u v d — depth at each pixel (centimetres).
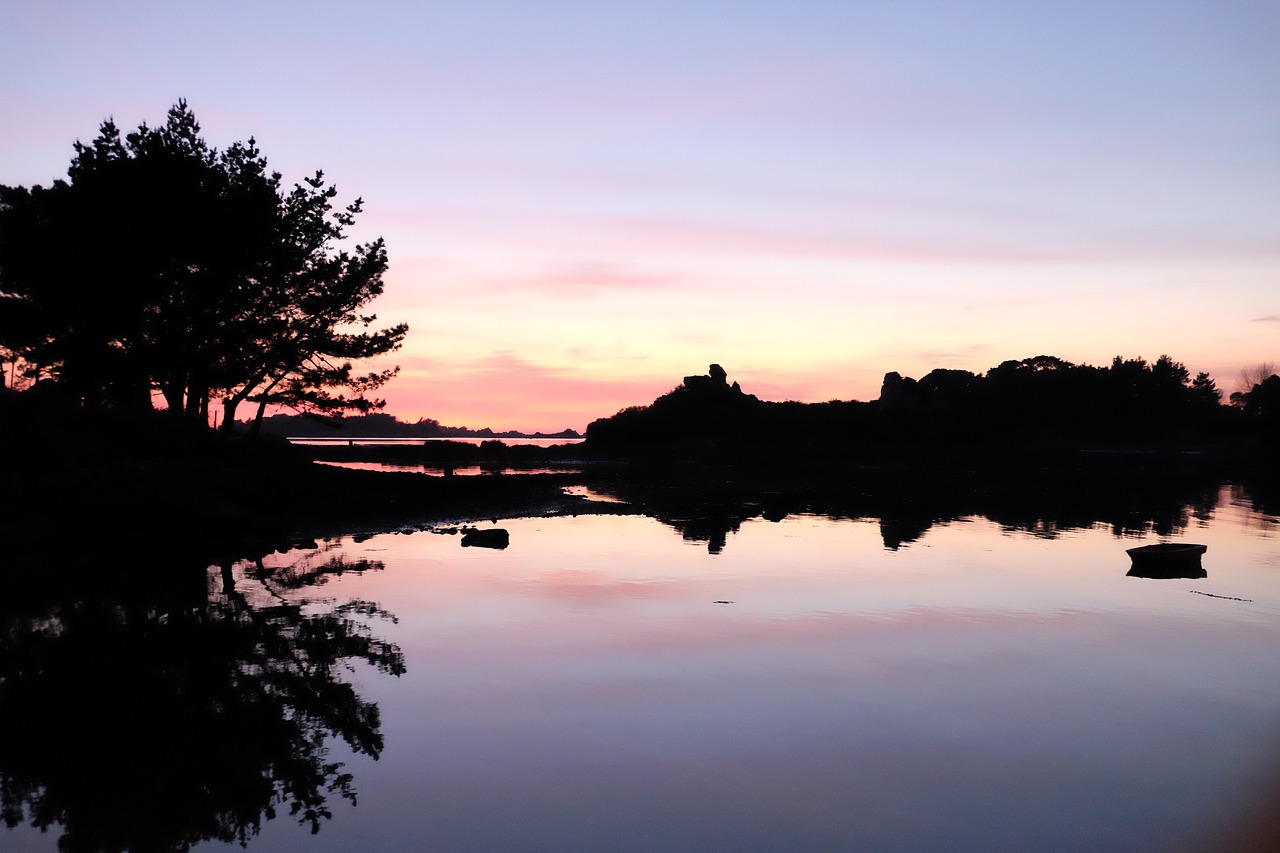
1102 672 1171
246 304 3272
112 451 2861
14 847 674
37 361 3044
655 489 5188
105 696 1041
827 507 3900
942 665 1197
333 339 3697
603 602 1619
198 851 666
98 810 739
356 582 1803
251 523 2517
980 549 2447
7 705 1005
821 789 777
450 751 868
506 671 1149
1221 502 4431
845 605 1614
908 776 809
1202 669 1191
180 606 1543
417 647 1273
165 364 3016
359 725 938
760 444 10638
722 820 716
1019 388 13650
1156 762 848
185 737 911
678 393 12531
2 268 2958
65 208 2877
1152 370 14850
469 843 675
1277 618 1540
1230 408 14912
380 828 702
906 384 12300
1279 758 858
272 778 799
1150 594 1775
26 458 2436
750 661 1207
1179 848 671
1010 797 763
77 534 2108
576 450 11012
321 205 3631
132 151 3288
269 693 1052
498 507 3525
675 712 987
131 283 2862
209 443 3384
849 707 1009
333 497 3044
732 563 2134
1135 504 4206
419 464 7988
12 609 1507
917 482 5975
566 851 661
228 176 3356
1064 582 1905
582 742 890
